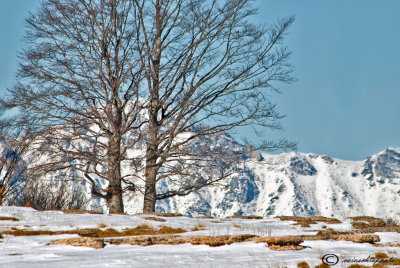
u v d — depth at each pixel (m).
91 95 28.03
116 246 12.29
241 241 12.66
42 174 25.69
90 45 27.98
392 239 14.09
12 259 10.14
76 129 25.91
